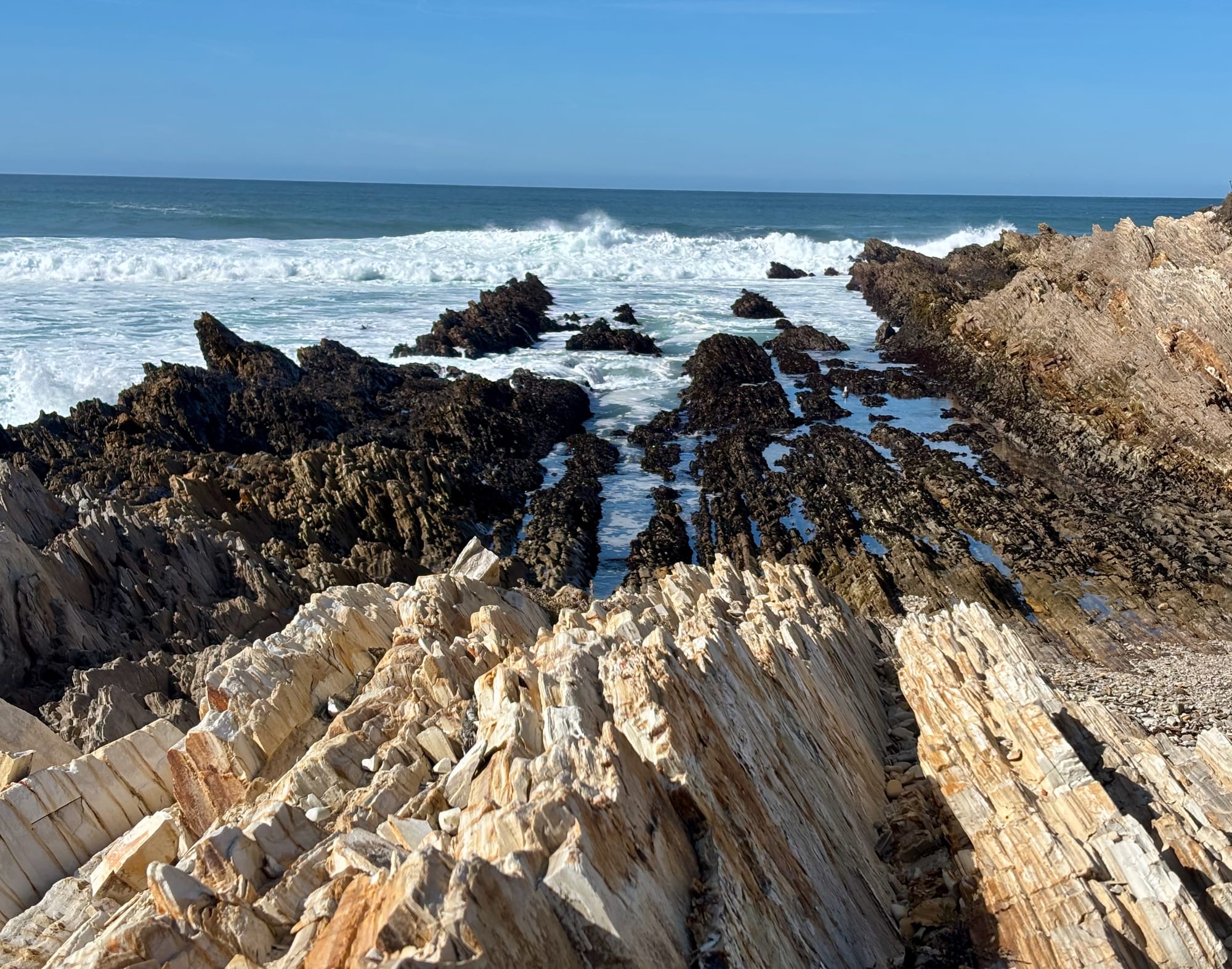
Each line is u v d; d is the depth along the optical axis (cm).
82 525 1734
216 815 796
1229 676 2055
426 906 467
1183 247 3916
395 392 4303
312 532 2525
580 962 494
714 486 3350
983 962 728
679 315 6438
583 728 673
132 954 520
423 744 802
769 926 616
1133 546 2725
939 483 3259
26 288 6112
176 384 3447
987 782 916
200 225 10344
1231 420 3262
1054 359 4031
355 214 12744
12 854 722
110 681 1307
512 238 9194
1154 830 877
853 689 1196
